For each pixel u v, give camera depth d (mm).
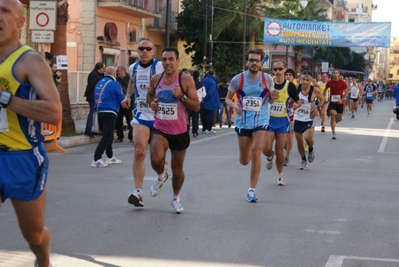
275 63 10898
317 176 12414
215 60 43531
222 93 25453
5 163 4539
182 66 46125
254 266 6207
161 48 42500
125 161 14312
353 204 9539
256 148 9484
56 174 12102
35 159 4625
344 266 6250
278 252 6734
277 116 11023
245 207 9148
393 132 24016
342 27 42969
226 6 43531
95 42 31891
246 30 43938
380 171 13258
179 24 42812
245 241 7184
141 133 8875
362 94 50969
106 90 13219
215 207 9117
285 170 13219
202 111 22438
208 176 12117
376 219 8484
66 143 16828
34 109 4395
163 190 10484
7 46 4551
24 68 4457
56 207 8984
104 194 10055
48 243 4969
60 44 18656
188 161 14414
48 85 4445
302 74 13359
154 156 8312
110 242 7055
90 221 8094
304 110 13352
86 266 6137
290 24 43156
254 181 9547
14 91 4480
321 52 70188
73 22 31797
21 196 4598
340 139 20438
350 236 7500
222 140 19859
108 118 13172
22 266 6133
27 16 24328
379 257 6590
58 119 4492
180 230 7660
